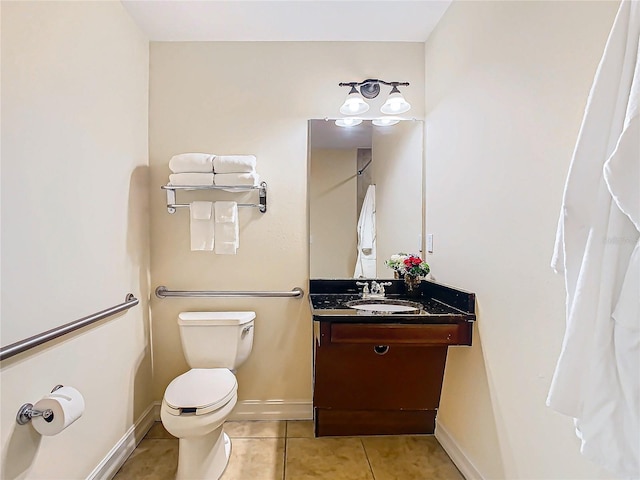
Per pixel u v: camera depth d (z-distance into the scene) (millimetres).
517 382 1294
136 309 2012
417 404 2051
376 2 1864
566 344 840
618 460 758
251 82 2236
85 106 1523
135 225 2008
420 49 2262
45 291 1273
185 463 1633
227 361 2031
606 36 916
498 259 1415
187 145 2221
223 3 1861
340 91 2254
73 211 1437
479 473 1564
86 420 1514
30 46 1208
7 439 1106
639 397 726
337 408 2061
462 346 1740
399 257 2238
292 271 2256
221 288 2234
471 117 1642
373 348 1946
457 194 1801
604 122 803
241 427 2154
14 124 1142
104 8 1676
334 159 2266
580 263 840
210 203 2105
